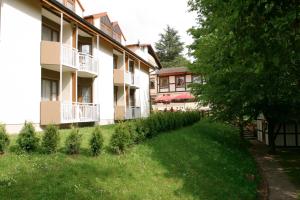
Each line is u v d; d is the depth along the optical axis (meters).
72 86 18.11
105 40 23.19
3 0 12.57
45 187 6.57
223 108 18.25
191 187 8.95
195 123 24.42
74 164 7.97
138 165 9.37
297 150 19.67
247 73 12.23
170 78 48.22
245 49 6.10
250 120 18.84
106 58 23.59
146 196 7.58
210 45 14.10
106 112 23.39
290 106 17.16
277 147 21.16
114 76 25.25
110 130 14.46
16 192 6.19
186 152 12.69
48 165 7.61
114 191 7.29
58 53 15.40
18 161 7.62
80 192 6.73
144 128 12.54
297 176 12.43
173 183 8.92
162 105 47.59
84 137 11.46
